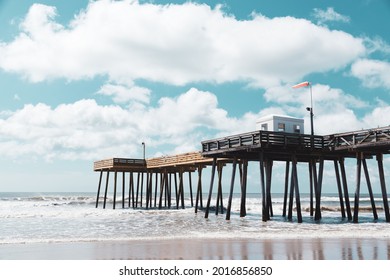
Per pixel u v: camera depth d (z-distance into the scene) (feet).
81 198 294.25
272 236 53.52
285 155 87.45
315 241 47.73
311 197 103.19
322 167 84.33
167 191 161.27
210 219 91.86
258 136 77.46
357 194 80.23
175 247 43.93
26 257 39.52
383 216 104.73
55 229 72.54
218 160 108.27
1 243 49.34
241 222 81.92
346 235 54.49
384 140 71.36
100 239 52.70
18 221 91.30
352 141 78.43
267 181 88.79
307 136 81.25
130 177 162.61
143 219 95.61
